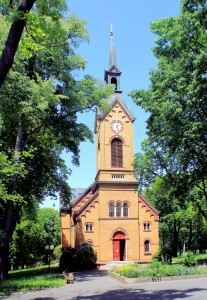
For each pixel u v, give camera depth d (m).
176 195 27.83
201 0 20.92
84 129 29.91
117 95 46.75
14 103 23.09
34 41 8.77
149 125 27.33
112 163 43.72
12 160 23.25
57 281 22.19
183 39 22.59
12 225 30.66
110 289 18.36
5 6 8.28
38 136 30.09
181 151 26.52
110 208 42.31
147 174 34.94
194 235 64.00
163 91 24.95
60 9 21.95
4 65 8.02
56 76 27.09
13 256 44.69
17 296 16.84
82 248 37.62
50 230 92.56
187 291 15.84
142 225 42.72
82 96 27.89
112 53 48.72
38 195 32.81
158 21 24.47
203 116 23.03
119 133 44.66
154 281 21.05
